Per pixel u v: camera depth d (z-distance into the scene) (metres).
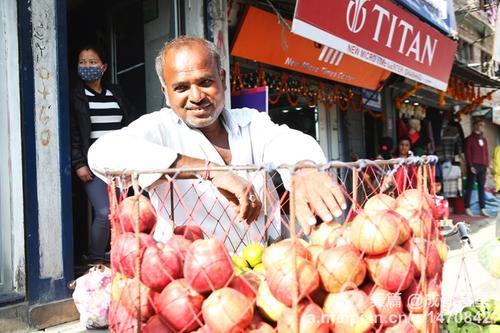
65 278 3.24
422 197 1.26
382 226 1.13
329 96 7.17
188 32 4.45
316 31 3.69
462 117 12.53
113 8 5.26
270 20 4.97
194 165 1.42
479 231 7.84
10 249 3.04
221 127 1.95
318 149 1.83
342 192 1.32
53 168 3.22
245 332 1.07
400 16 4.97
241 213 1.36
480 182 10.36
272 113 6.79
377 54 4.68
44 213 3.17
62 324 3.16
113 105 3.98
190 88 1.61
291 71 6.27
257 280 1.23
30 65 3.12
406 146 7.62
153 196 1.75
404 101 9.45
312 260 1.18
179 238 1.26
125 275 1.18
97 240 3.82
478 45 12.34
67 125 3.30
